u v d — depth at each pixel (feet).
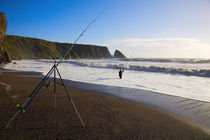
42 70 60.90
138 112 14.32
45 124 10.94
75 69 68.33
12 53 334.44
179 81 34.83
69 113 13.35
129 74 49.34
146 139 9.22
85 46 575.38
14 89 23.04
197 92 23.67
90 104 16.49
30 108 14.48
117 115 13.28
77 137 9.21
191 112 14.58
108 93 22.65
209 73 42.91
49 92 21.95
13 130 9.87
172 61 145.59
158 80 36.58
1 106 14.80
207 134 10.12
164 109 15.42
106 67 77.36
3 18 142.51
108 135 9.57
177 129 10.81
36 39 458.50
